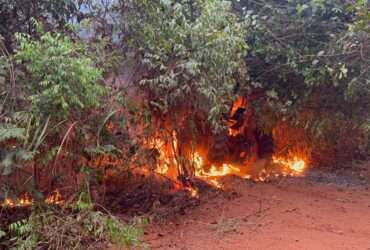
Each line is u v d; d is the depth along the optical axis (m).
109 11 5.09
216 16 5.04
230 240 4.30
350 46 5.84
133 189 5.35
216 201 5.49
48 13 4.97
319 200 5.69
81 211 3.85
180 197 5.46
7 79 4.00
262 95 6.89
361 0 5.48
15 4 4.83
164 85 4.79
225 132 6.70
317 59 6.21
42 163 3.98
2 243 3.69
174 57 4.94
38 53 3.79
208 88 4.93
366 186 6.48
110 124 4.63
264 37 6.42
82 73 3.85
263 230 4.55
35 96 3.77
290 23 6.38
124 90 4.89
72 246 3.68
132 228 3.92
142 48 4.94
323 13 6.21
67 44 3.94
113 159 4.79
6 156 3.62
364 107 6.77
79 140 4.17
